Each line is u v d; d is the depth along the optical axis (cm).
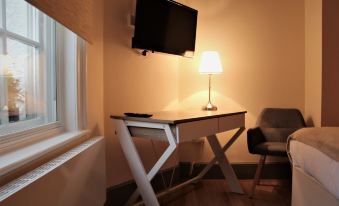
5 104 134
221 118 229
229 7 323
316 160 147
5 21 133
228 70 324
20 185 95
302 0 322
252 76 325
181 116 202
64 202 125
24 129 141
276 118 305
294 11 322
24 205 93
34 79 161
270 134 298
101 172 188
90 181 162
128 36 252
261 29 323
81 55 190
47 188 109
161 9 251
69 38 185
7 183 101
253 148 268
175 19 267
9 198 85
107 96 234
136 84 262
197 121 198
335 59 285
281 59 323
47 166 120
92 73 206
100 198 184
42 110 167
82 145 167
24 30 150
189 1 321
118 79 244
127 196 254
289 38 323
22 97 149
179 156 323
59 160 130
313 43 304
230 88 324
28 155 117
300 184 178
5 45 134
